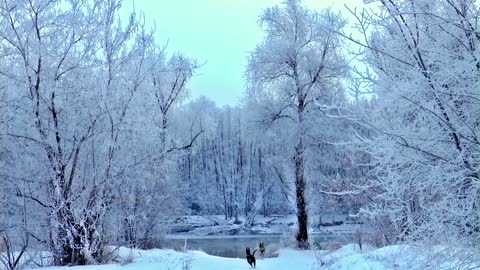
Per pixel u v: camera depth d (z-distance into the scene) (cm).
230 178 5591
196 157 5947
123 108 1470
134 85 1523
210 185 5638
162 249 1953
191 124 4500
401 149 420
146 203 1886
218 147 6131
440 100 409
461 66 393
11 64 1328
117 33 1494
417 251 441
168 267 1178
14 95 1319
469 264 402
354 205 1864
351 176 1648
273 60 2145
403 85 412
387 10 430
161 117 1683
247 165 5700
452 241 405
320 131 1973
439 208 403
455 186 417
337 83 2034
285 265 1493
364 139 446
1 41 1285
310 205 2102
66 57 1392
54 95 1345
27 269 1151
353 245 1555
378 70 451
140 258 1412
